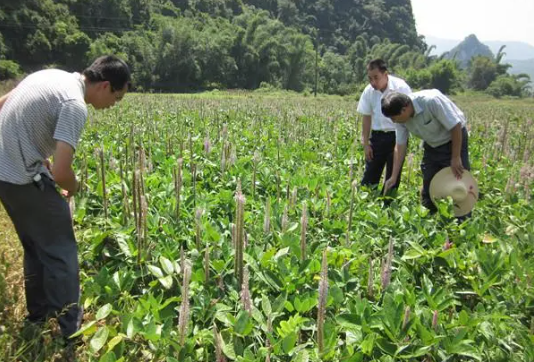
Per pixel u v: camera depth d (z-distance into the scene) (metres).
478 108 35.28
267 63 79.75
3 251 4.67
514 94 101.50
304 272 3.86
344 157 8.90
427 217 5.58
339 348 3.36
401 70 95.44
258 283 3.90
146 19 86.94
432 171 5.92
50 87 3.34
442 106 5.36
